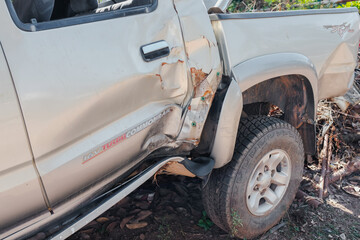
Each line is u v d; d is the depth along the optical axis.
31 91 1.29
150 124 1.67
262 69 2.00
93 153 1.49
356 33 2.68
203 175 1.89
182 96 1.77
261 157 2.16
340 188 2.99
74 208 1.55
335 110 3.61
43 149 1.35
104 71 1.47
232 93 1.89
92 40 1.46
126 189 1.64
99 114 1.48
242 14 2.02
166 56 1.67
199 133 1.88
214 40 1.86
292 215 2.62
